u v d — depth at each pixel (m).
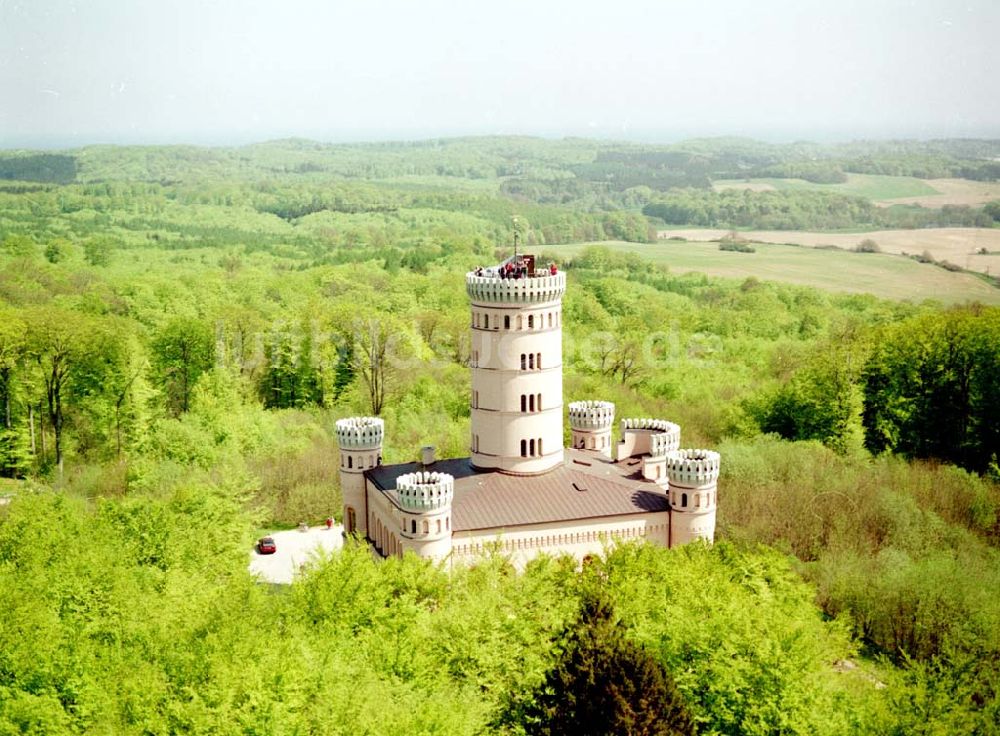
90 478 157.38
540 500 94.38
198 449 150.50
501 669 67.88
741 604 70.12
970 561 112.00
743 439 159.75
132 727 60.72
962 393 172.88
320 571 78.50
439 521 87.81
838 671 81.25
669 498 95.00
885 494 131.25
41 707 64.06
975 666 80.94
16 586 80.00
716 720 63.47
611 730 53.03
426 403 187.75
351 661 64.81
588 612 63.91
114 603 79.44
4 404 177.12
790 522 125.88
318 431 172.38
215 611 73.00
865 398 173.12
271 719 56.75
